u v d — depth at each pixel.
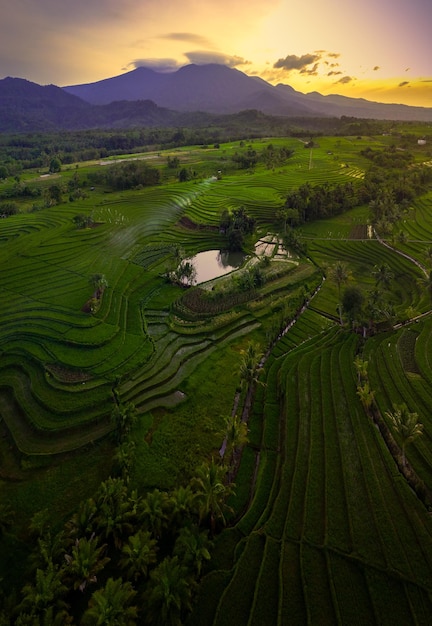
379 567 36.84
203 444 54.78
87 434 55.25
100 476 49.47
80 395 61.38
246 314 88.31
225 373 69.88
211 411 61.00
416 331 76.31
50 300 89.06
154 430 56.75
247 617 34.12
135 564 35.81
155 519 39.31
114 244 124.81
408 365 66.94
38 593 33.31
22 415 58.31
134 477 48.88
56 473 49.81
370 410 58.12
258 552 39.53
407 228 137.00
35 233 130.88
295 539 40.22
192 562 36.28
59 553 37.59
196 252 127.19
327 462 48.91
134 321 84.44
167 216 151.62
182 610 34.78
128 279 102.12
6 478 49.19
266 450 53.50
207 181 198.25
